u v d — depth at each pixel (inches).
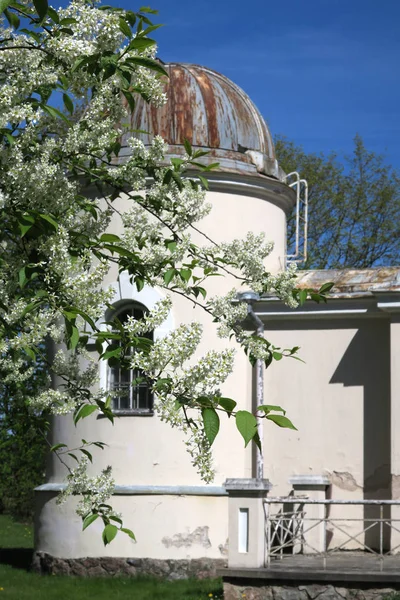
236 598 398.6
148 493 530.6
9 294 191.8
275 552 489.7
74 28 178.2
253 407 551.8
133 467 539.5
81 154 209.5
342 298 536.1
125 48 179.5
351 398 538.3
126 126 221.0
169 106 562.3
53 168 184.5
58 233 183.2
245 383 556.1
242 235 573.9
